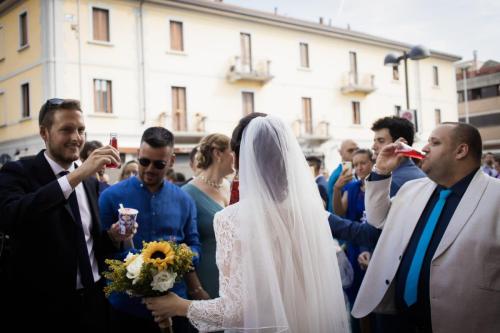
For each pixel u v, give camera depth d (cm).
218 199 332
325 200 473
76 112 235
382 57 2675
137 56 1825
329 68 2438
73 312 222
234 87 2089
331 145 2434
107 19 1772
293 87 2288
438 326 207
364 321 359
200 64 1988
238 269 172
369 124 2592
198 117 1975
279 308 165
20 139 1812
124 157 1789
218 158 330
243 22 2117
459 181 223
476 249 201
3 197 214
